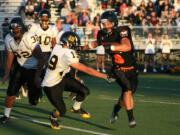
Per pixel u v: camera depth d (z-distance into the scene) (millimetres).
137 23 52250
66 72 15320
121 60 15547
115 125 16828
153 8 54594
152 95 27484
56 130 15719
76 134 15039
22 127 16234
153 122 17578
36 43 16781
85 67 14641
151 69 47719
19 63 17172
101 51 44469
